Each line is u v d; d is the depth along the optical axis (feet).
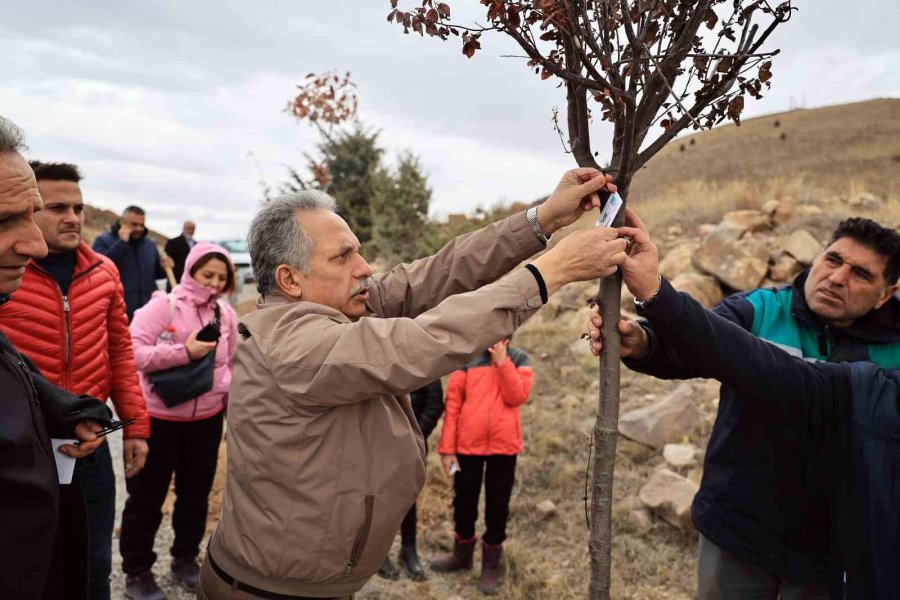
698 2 5.23
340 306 5.85
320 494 5.28
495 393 12.17
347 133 47.57
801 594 6.98
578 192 6.09
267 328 5.46
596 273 5.32
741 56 5.11
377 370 4.83
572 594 11.86
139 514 10.87
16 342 7.82
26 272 7.94
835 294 6.97
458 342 4.90
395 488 5.56
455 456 12.50
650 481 14.62
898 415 5.19
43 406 5.41
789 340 7.45
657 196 59.31
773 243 25.81
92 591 8.38
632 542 13.30
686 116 5.41
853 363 5.86
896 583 5.09
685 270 26.76
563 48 5.75
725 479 7.19
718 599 7.45
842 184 53.78
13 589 4.58
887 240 6.72
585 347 23.98
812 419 5.75
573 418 18.83
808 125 121.49
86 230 84.99
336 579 5.55
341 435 5.32
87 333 8.48
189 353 10.64
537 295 5.13
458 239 6.98
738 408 7.06
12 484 4.55
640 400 19.29
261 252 5.72
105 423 5.61
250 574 5.53
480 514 15.05
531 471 16.40
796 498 6.72
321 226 5.64
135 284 21.59
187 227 32.91
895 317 7.16
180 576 11.84
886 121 113.80
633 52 5.17
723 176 75.10
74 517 5.55
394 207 45.57
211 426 11.52
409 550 12.87
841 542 5.53
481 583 12.26
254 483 5.41
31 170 4.83
